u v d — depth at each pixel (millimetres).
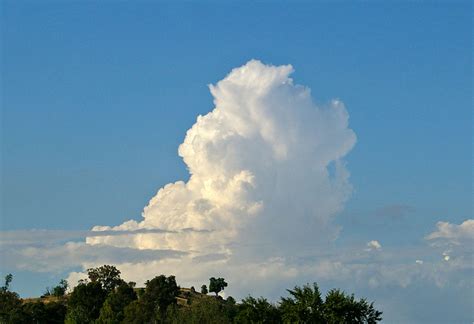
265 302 149625
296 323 140375
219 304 181000
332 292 144500
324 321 141000
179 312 178500
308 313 141500
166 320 182000
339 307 140500
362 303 142125
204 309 171750
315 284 146500
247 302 150375
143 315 199875
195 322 168375
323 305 142250
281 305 146750
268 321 146375
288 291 146750
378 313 142375
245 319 148375
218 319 166625
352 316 140500
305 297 143375
